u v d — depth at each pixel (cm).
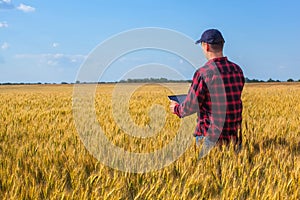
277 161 304
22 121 534
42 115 611
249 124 472
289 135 400
